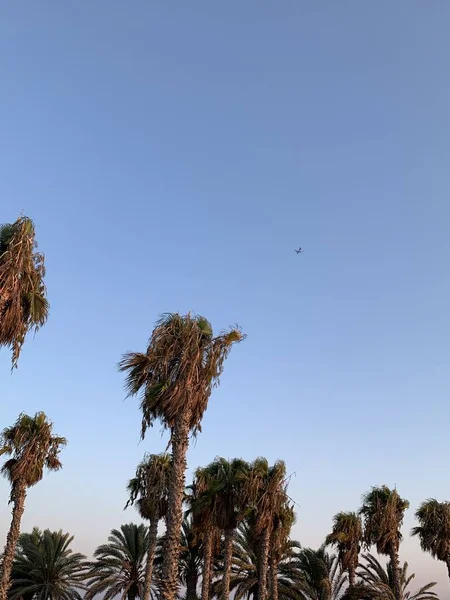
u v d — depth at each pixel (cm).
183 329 2009
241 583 3894
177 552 1786
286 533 3022
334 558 4375
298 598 4091
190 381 1917
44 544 4500
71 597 4300
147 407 1925
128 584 4312
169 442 1900
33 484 3156
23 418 3222
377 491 3950
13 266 1717
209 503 2959
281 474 3014
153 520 3525
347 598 3938
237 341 2059
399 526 3831
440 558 3672
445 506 3747
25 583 4256
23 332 1777
